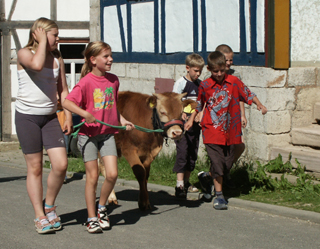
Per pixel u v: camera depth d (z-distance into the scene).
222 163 5.50
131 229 4.80
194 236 4.58
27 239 4.46
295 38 7.30
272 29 6.77
